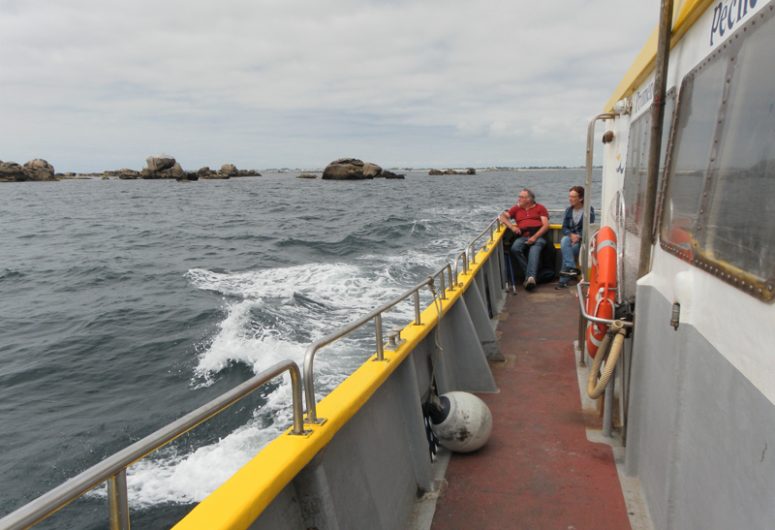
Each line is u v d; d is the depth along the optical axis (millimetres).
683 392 2246
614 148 4949
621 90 4328
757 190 1528
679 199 2381
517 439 3764
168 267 19344
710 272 1894
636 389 3145
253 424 6160
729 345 1738
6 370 9523
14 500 5715
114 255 23172
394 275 14055
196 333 10562
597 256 3523
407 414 3174
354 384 2475
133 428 7086
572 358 5234
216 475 5285
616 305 3402
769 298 1406
